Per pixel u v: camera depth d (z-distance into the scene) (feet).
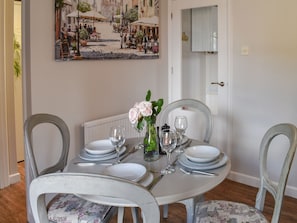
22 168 13.03
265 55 10.41
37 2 8.48
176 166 6.00
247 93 11.03
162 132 6.26
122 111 11.43
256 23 10.48
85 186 3.46
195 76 12.50
